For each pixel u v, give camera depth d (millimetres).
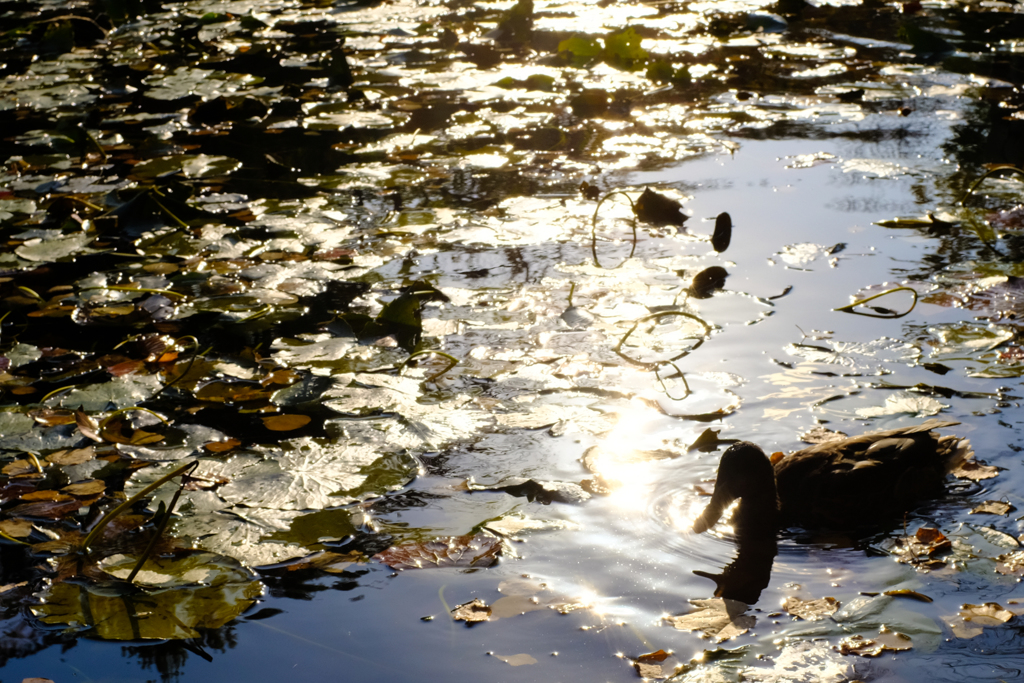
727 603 3004
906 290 5160
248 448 3980
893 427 3902
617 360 4641
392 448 3961
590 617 2961
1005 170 7039
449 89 9977
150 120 9023
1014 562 3123
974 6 12836
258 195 7062
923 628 2840
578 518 3475
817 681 2635
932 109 8625
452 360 4703
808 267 5559
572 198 6879
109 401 4371
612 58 10805
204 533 3416
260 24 12828
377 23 13273
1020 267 5391
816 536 3363
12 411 4301
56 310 5328
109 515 3275
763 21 12188
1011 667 2658
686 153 7781
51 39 11625
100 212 6703
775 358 4562
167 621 2986
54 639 2914
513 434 4051
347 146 8219
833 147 7719
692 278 5488
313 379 4543
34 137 8492
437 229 6363
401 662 2783
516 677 2707
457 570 3203
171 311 5277
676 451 3867
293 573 3203
